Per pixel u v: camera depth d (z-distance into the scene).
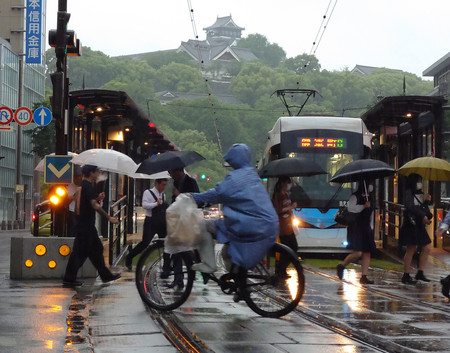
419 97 32.44
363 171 19.52
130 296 14.80
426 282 20.20
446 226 16.88
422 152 34.94
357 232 19.30
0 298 14.38
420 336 10.98
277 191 20.59
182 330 10.95
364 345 10.05
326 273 22.50
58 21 21.20
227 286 12.41
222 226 12.16
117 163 23.00
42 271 18.45
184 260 12.77
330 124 31.58
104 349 9.37
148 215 20.22
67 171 20.97
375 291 17.36
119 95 33.38
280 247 12.18
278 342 10.18
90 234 16.83
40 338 10.04
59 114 20.95
